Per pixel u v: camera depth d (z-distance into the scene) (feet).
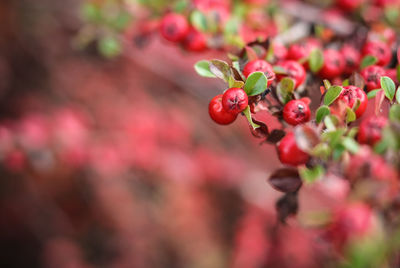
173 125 2.09
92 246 2.09
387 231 0.69
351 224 0.69
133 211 2.16
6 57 2.07
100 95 2.16
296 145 0.76
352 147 0.73
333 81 0.87
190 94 2.29
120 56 2.18
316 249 2.00
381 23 1.04
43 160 1.44
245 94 0.75
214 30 0.97
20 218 2.02
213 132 2.31
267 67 0.78
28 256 2.01
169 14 0.98
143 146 1.89
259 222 2.18
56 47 2.15
